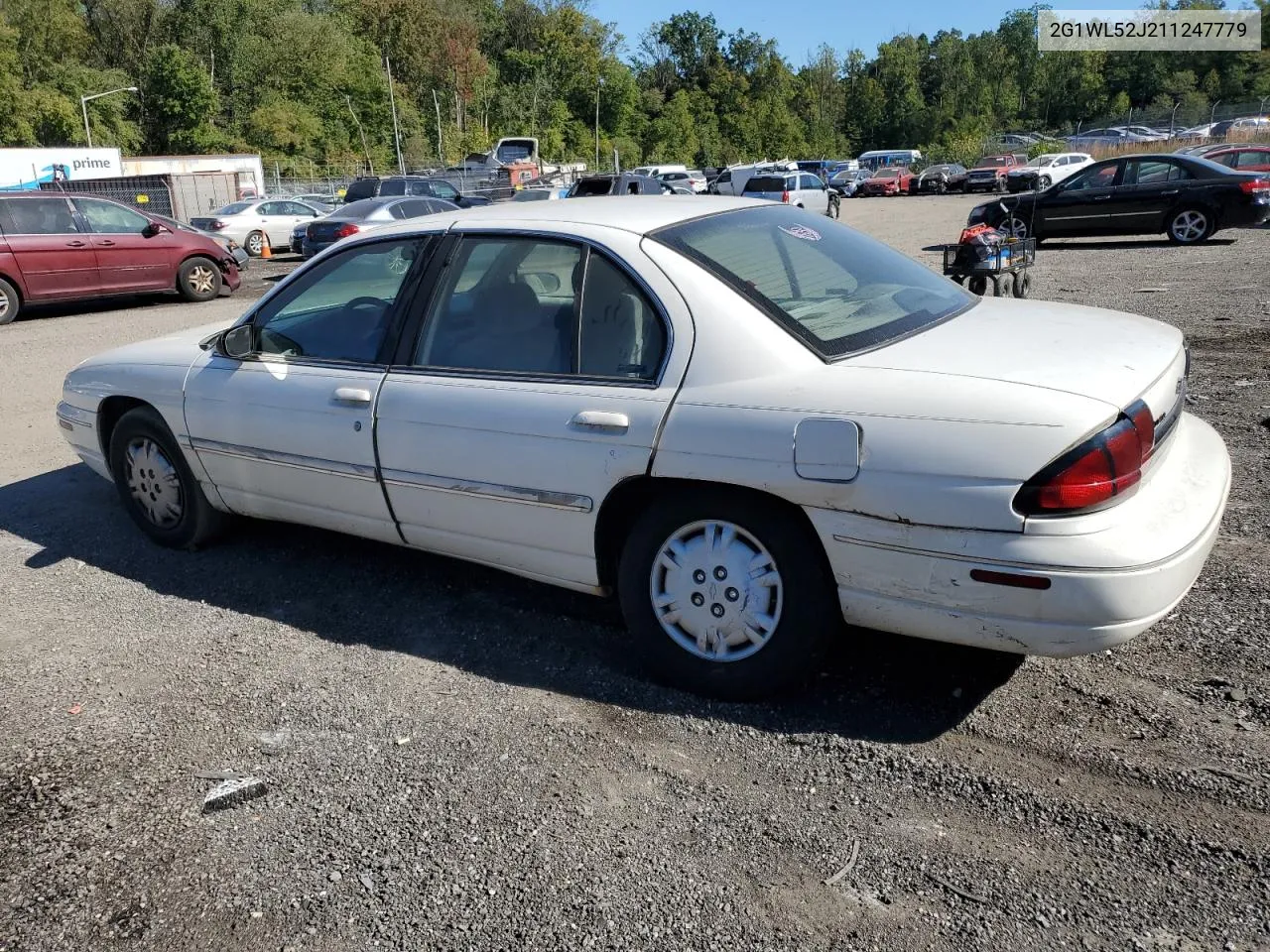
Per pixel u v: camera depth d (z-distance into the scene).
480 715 3.24
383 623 3.93
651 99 97.75
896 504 2.77
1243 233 17.48
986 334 3.19
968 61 100.00
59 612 4.17
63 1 59.72
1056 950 2.19
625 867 2.52
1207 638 3.43
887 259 3.86
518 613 3.96
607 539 3.43
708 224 3.56
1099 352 3.00
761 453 2.93
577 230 3.46
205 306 14.67
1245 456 5.30
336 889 2.49
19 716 3.34
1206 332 8.59
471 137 70.62
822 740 3.01
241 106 68.31
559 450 3.32
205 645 3.81
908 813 2.66
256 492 4.32
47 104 53.88
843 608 2.99
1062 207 17.25
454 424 3.55
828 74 106.25
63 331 12.52
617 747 3.03
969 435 2.68
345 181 48.72
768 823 2.65
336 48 70.62
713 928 2.30
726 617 3.16
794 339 3.06
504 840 2.64
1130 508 2.71
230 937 2.35
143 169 37.34
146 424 4.63
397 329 3.81
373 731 3.17
